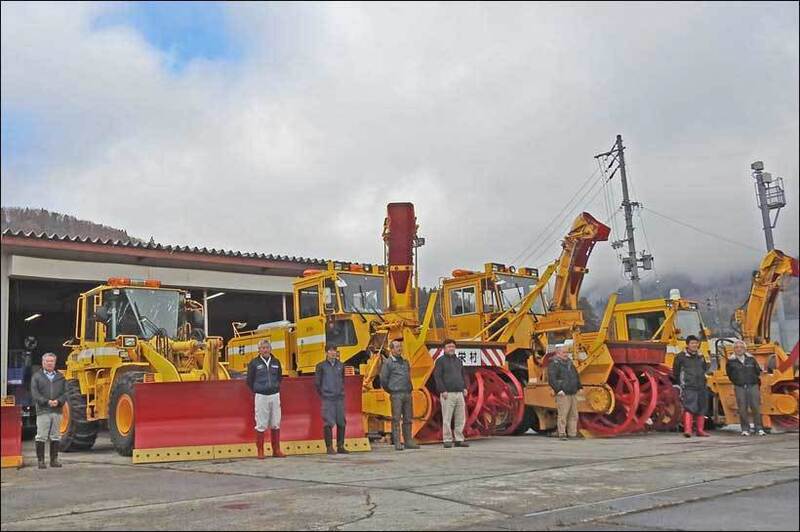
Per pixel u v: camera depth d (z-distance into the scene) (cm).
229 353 1642
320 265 2255
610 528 530
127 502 667
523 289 1597
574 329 1472
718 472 795
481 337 1498
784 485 704
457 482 744
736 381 1291
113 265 1938
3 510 638
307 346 1381
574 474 790
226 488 738
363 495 675
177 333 1345
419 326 1295
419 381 1248
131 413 1115
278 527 543
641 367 1401
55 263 1852
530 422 1480
